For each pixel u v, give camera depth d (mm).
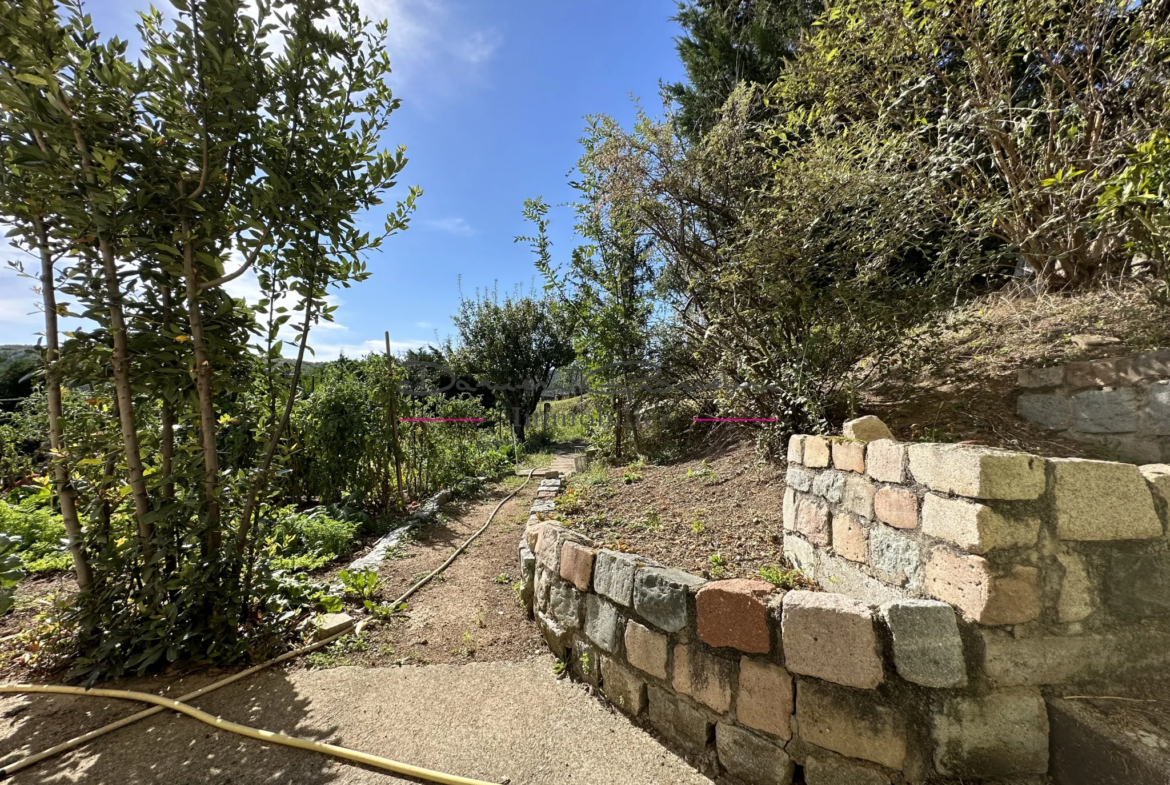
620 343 5203
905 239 2877
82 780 1576
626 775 1597
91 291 2020
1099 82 3311
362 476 5070
